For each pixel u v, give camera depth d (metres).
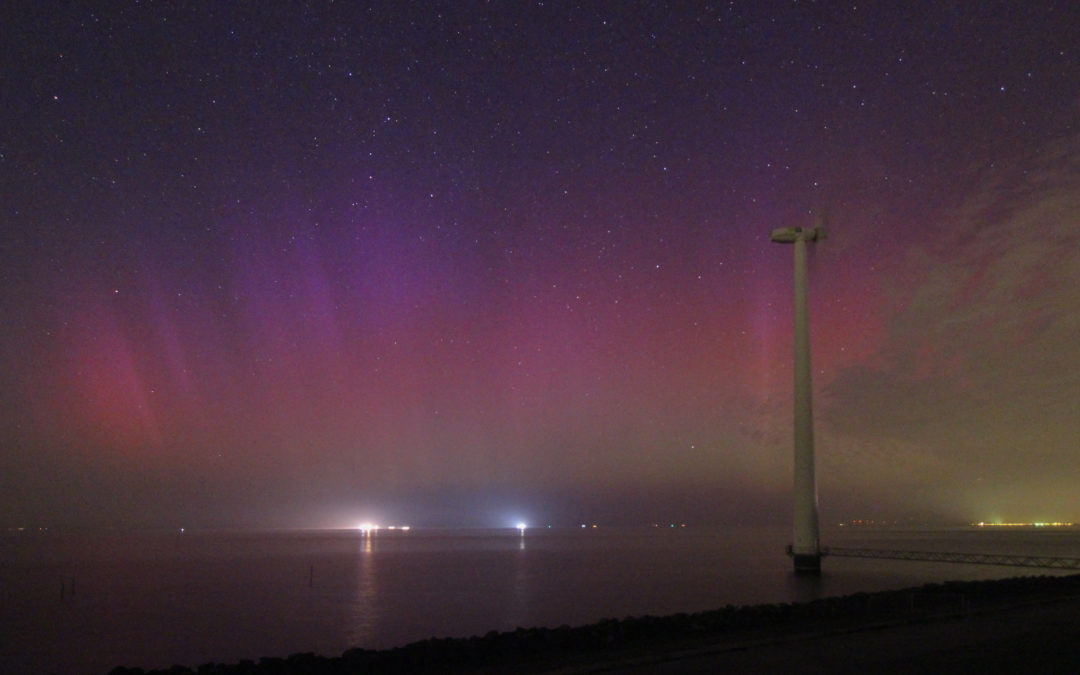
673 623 19.73
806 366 64.12
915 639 16.72
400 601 57.72
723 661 14.20
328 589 71.81
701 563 111.25
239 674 16.19
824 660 14.09
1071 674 12.62
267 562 131.88
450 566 111.31
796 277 64.81
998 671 12.84
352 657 16.64
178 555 167.50
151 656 33.72
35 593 73.31
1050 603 24.55
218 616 50.41
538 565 111.44
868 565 90.44
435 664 16.39
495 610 48.47
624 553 156.25
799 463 64.25
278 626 43.53
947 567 84.38
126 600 64.56
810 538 63.41
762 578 73.69
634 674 13.03
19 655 34.66
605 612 45.41
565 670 13.70
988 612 21.88
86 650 36.00
